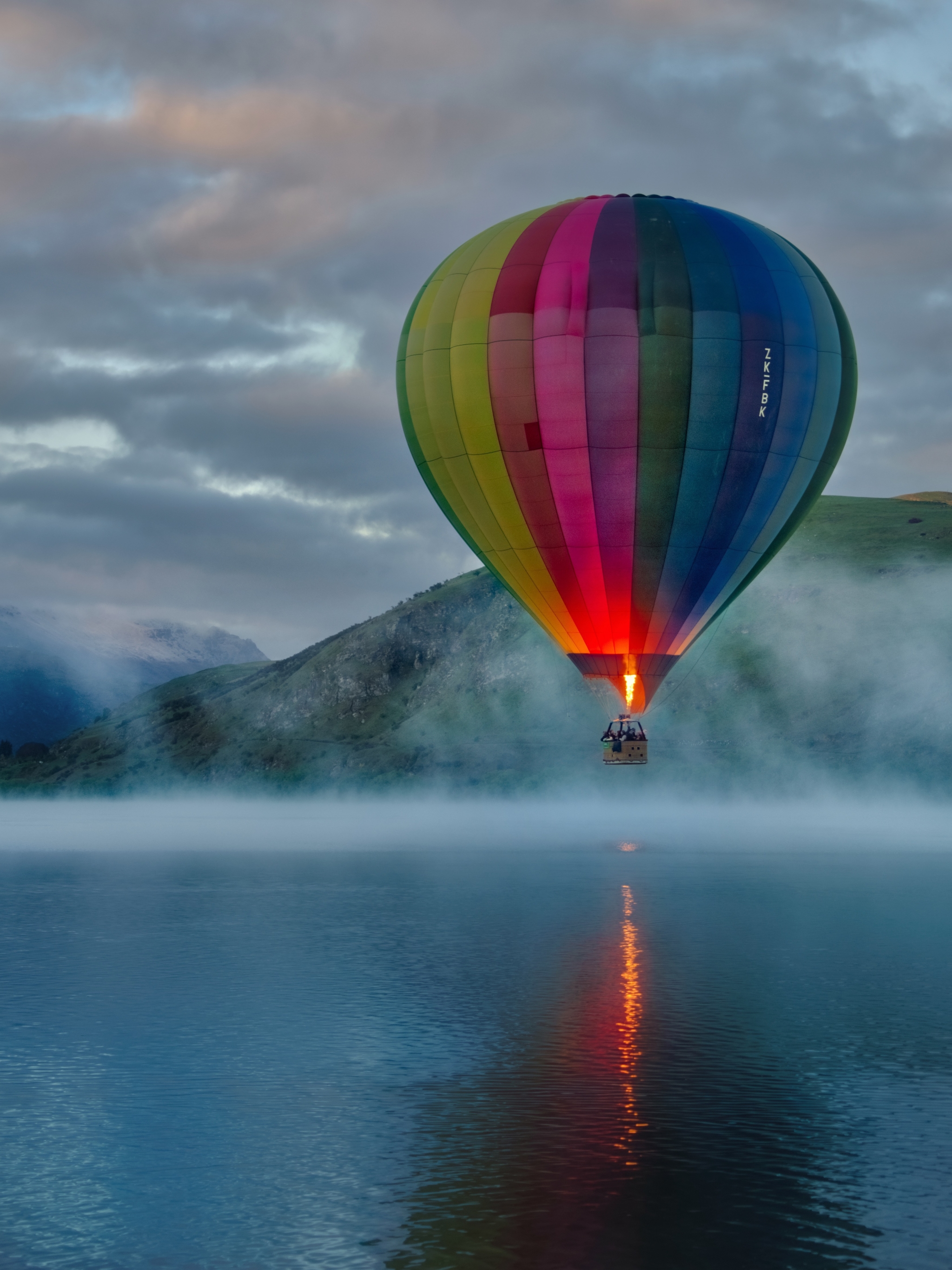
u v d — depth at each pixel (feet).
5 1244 53.26
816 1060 81.25
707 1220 54.95
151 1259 51.78
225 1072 79.77
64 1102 73.15
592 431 171.42
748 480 174.91
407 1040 88.07
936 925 152.15
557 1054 83.51
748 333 172.04
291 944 138.10
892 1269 50.06
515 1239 53.16
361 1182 59.67
